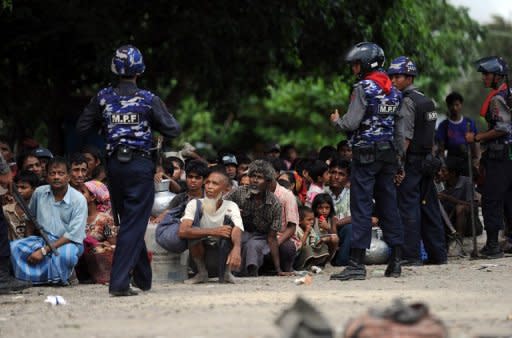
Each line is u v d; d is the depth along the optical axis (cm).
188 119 4250
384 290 1106
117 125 1105
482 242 1911
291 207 1413
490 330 782
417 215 1518
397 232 1294
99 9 2042
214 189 1264
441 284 1188
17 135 2431
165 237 1267
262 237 1388
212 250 1281
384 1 2264
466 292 1085
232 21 2091
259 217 1375
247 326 812
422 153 1518
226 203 1273
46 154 1555
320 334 655
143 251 1129
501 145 1622
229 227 1248
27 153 1569
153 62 2231
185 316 889
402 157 1308
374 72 1273
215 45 2172
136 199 1102
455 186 1773
